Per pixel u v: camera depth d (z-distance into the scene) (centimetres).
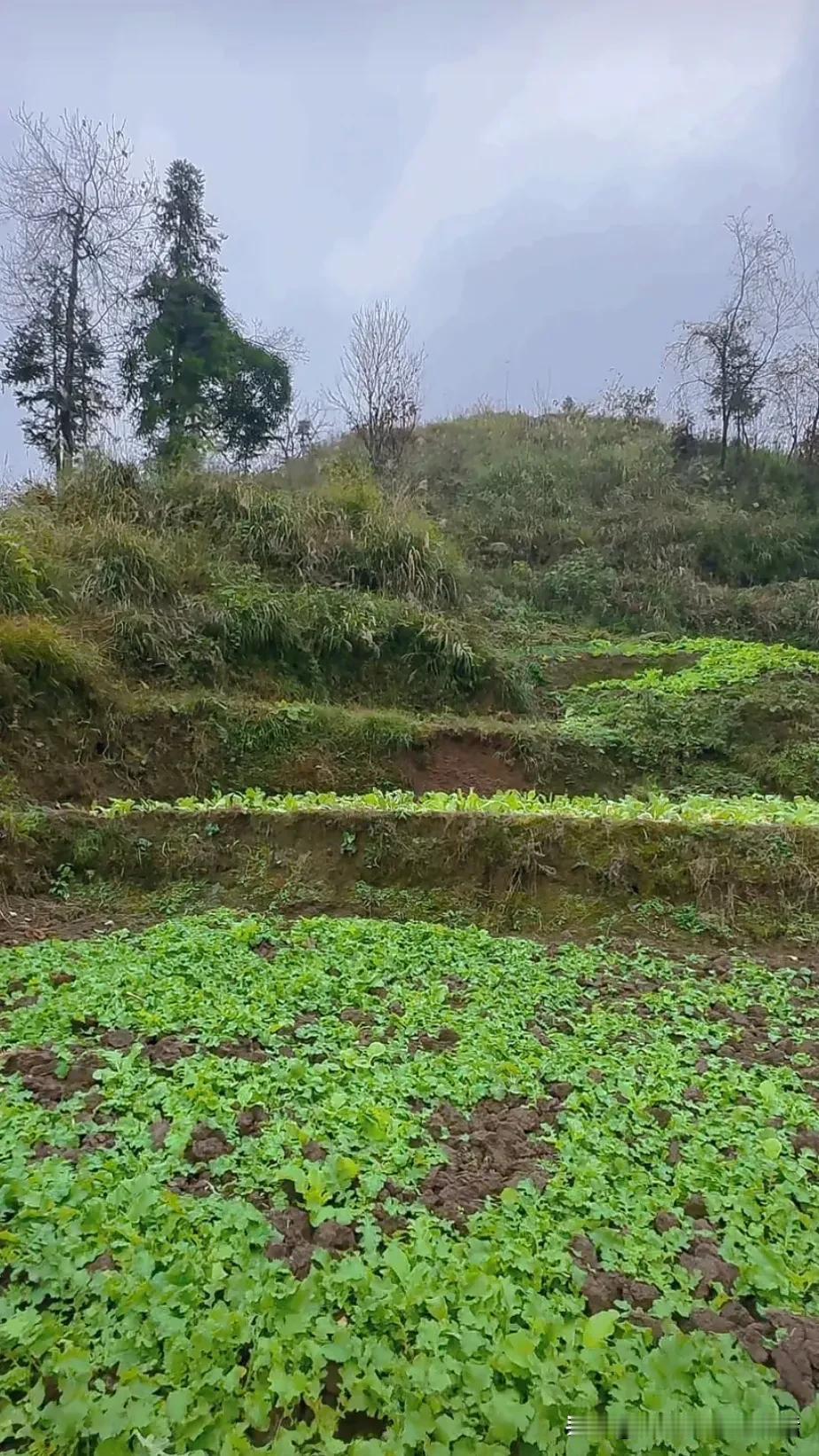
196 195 1672
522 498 1778
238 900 691
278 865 714
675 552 1662
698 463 1955
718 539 1706
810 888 668
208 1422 247
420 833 720
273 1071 421
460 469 1895
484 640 1232
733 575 1670
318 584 1218
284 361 1781
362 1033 475
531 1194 343
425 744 1007
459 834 712
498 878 697
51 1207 318
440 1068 437
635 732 1102
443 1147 381
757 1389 261
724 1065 460
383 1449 242
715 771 1070
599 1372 263
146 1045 454
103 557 1084
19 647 883
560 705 1203
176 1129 372
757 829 698
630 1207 343
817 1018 526
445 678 1151
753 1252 319
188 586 1126
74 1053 439
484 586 1467
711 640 1366
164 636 1038
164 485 1273
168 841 723
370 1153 364
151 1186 333
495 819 715
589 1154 374
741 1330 289
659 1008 528
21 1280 295
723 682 1185
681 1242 326
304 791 940
